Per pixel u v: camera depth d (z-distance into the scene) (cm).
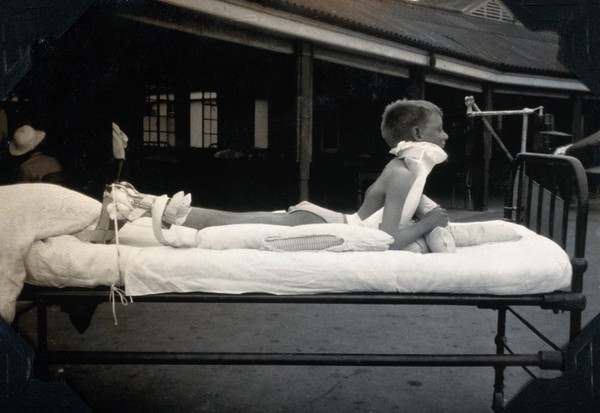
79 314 224
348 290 197
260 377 300
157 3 466
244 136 848
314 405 267
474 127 995
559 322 401
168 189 859
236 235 210
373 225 235
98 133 312
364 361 201
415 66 823
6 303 189
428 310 424
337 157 913
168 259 196
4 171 298
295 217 238
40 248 197
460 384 294
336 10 717
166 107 939
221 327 374
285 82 684
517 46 1207
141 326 373
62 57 295
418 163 234
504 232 243
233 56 764
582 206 205
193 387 287
